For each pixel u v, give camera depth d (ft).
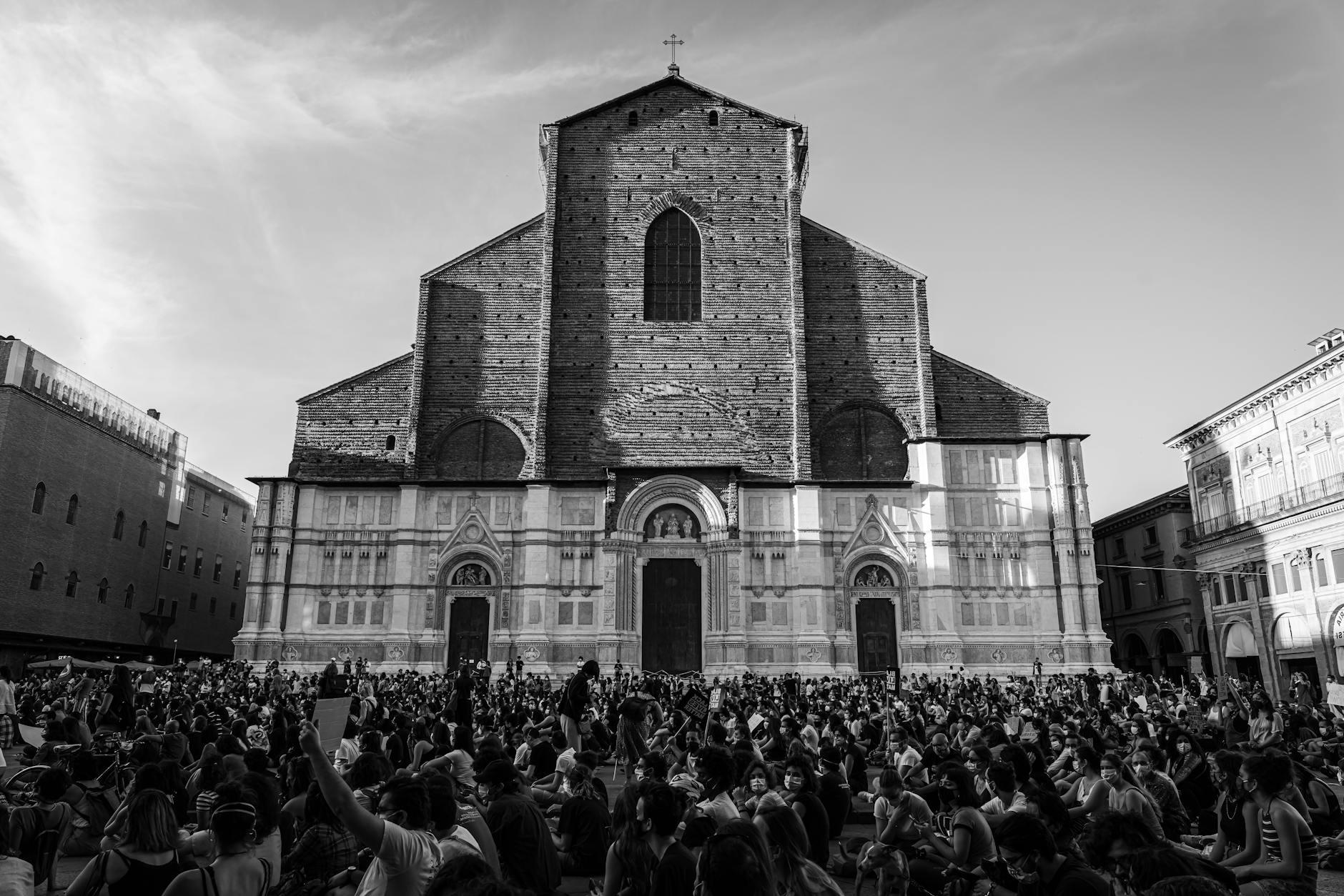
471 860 22.80
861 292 220.02
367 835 29.09
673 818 34.22
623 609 196.34
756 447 209.56
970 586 198.59
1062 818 39.27
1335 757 93.56
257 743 81.66
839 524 201.67
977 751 61.21
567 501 202.28
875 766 107.65
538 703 138.10
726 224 224.53
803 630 195.00
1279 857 39.14
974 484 203.51
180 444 274.57
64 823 44.39
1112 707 126.00
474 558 199.72
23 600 204.23
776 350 216.54
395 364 213.05
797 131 228.43
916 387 213.46
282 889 36.58
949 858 45.32
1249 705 117.50
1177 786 66.85
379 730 82.84
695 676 185.68
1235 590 222.48
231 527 309.83
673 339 216.74
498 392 212.64
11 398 199.62
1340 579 188.34
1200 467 241.14
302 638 193.57
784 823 34.17
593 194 225.56
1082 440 202.90
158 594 262.47
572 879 50.80
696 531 202.90
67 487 220.23
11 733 82.28
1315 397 196.34
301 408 210.59
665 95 232.12
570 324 216.95
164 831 33.81
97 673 194.39
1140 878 28.86
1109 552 281.95
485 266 220.02
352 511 201.46
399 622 194.80
